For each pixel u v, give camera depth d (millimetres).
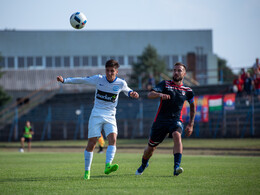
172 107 23891
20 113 120375
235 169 29547
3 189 19891
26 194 18328
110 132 23484
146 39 197125
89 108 109125
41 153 62250
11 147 90688
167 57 196000
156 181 22328
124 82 23812
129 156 49750
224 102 78938
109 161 23094
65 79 23047
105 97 23422
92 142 23609
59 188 20016
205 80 141625
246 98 83312
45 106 121188
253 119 77562
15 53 195000
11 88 163375
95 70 165875
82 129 103312
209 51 192250
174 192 18484
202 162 37250
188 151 63250
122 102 108250
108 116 23594
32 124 112375
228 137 78938
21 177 25203
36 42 196250
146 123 97125
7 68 194250
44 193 18531
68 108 111750
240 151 61312
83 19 28141
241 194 18172
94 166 33219
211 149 65312
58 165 34938
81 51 197000
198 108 81562
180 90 23984
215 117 87000
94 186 20484
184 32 197000
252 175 25500
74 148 81500
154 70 152625
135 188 19719
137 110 101812
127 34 197750
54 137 107250
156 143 24500
